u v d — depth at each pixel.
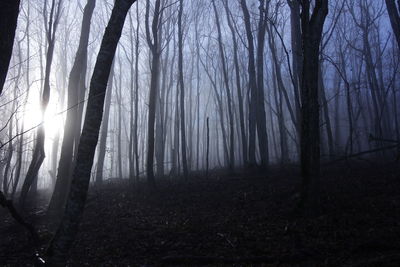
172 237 8.35
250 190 12.94
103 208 11.96
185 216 10.36
